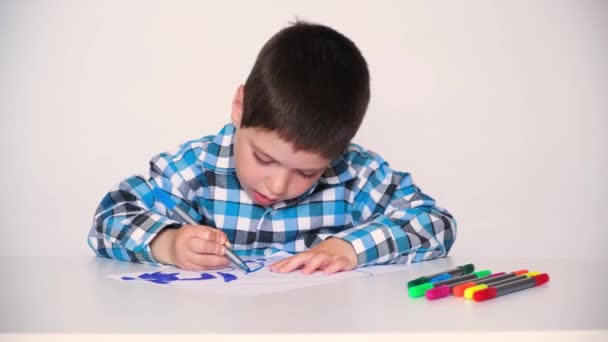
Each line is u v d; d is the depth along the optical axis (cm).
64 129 175
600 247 187
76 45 174
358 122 102
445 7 180
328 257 90
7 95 173
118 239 101
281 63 97
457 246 184
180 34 176
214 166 121
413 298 67
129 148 176
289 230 123
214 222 122
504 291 70
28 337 50
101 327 52
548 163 185
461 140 182
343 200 125
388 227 103
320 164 98
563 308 62
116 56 175
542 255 186
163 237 98
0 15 171
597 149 186
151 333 50
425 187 181
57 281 77
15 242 175
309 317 57
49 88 174
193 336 50
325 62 97
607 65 184
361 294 70
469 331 52
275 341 51
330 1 176
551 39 183
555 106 184
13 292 69
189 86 176
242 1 176
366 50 177
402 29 179
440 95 181
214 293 69
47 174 175
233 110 109
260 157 98
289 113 93
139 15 175
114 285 74
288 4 176
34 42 173
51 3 173
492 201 184
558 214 186
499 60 182
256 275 84
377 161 127
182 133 177
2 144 174
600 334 53
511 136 184
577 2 183
